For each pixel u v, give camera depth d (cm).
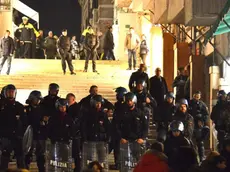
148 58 6184
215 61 4231
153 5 5053
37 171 3125
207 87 4309
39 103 2919
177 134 2567
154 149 2119
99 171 1748
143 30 6750
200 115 3288
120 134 2775
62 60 5272
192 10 3528
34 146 2889
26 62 5841
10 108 2742
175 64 4925
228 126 3188
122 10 7050
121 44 7031
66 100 2802
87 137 2794
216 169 1909
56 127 2764
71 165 2695
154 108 3275
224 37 4047
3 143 2731
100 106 2812
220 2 3512
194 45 4809
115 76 5388
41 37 7012
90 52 5503
